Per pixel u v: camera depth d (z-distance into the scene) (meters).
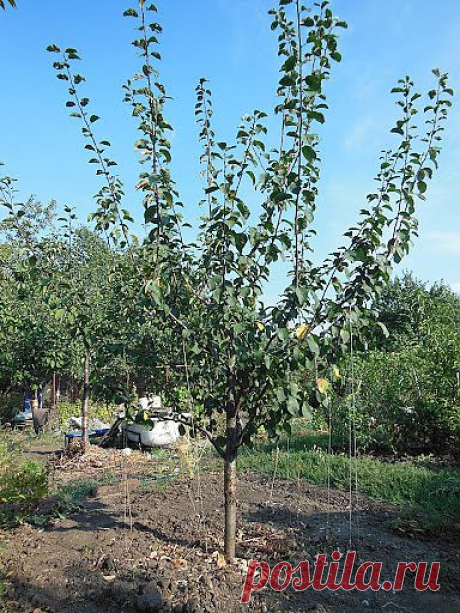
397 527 4.77
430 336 9.11
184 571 3.81
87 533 4.75
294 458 7.57
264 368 3.44
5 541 4.57
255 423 3.81
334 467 7.00
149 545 4.35
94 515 5.36
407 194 3.66
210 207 4.26
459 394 7.93
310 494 6.09
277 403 3.54
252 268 3.95
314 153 3.17
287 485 6.54
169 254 3.78
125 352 4.12
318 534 4.70
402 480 6.16
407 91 3.73
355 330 3.64
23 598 3.52
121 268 4.39
